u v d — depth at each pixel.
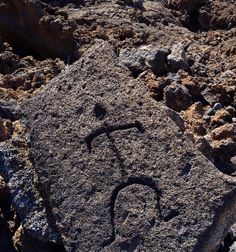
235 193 1.28
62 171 1.37
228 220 1.30
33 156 1.40
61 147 1.38
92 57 1.46
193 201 1.28
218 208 1.27
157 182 1.31
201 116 1.79
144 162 1.33
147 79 1.86
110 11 2.23
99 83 1.42
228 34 2.26
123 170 1.33
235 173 1.64
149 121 1.37
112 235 1.29
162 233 1.27
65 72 1.46
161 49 1.94
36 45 2.06
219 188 1.28
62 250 1.40
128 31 2.10
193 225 1.26
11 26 2.06
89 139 1.38
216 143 1.68
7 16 2.06
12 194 1.45
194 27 2.45
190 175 1.30
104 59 1.45
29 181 1.45
